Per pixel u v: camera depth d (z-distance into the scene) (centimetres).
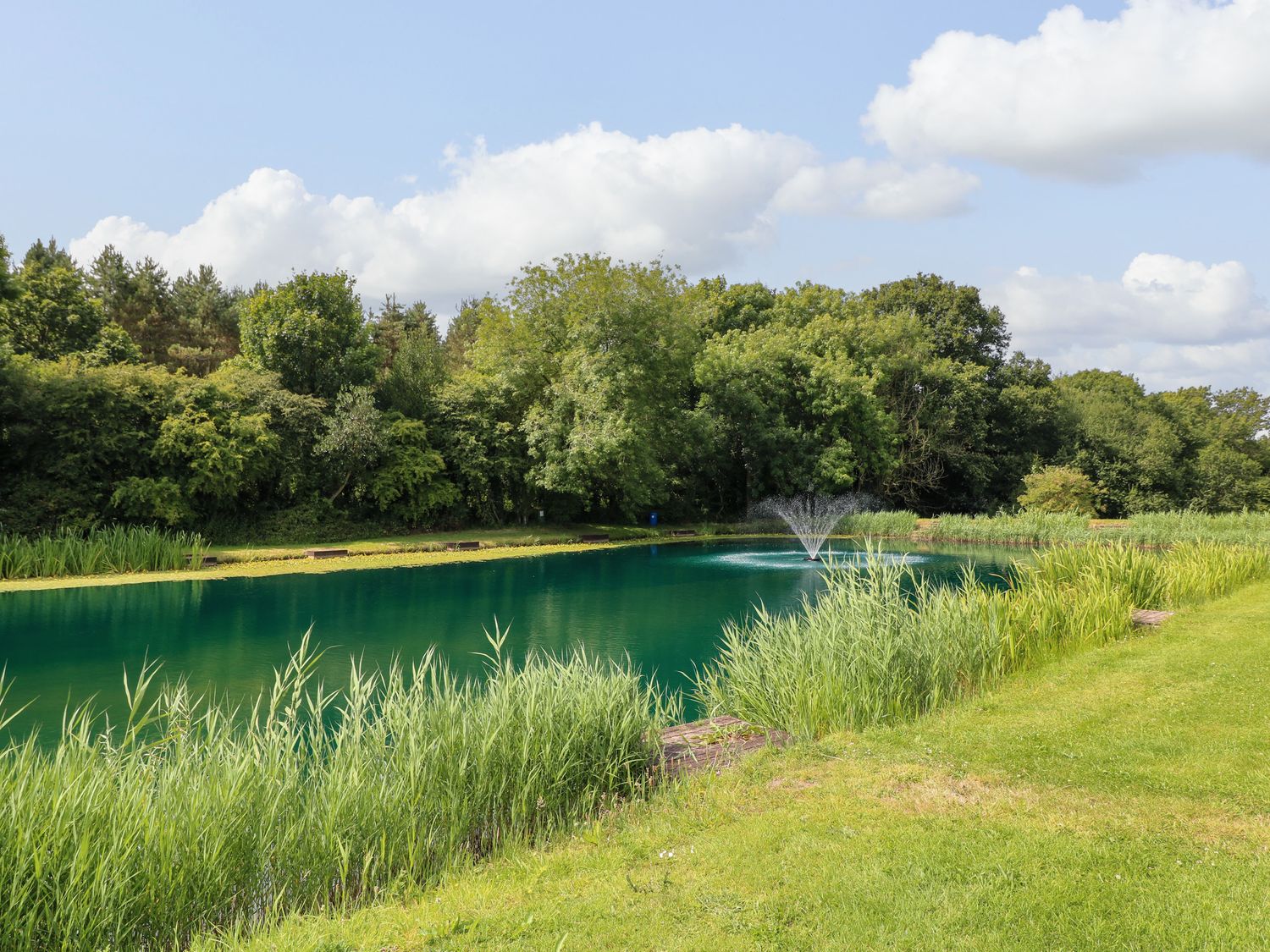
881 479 3612
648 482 2786
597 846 437
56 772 384
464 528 2650
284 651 1041
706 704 767
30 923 318
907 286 4359
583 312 2706
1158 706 634
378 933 344
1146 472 3944
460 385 2761
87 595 1420
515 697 560
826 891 361
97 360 2247
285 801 427
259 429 2098
